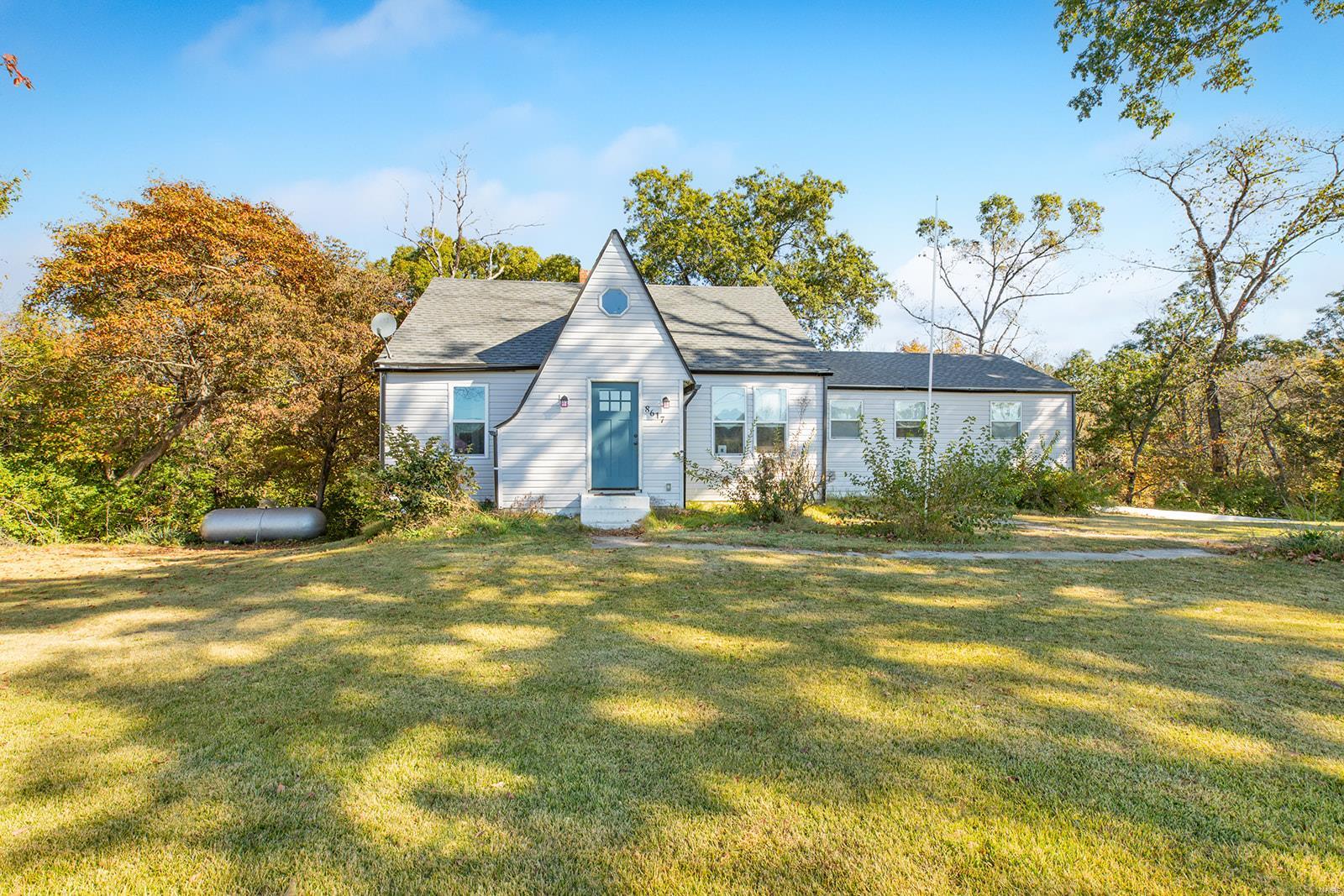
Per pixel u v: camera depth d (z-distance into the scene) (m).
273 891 2.25
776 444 15.66
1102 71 15.42
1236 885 2.27
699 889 2.24
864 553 9.23
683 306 18.12
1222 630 5.51
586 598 6.60
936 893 2.22
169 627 5.67
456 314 15.97
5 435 14.47
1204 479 21.84
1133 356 25.11
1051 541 10.64
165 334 14.17
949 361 21.06
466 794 2.88
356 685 4.22
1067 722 3.63
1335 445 20.61
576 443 12.66
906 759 3.18
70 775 3.05
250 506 18.72
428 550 9.24
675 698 3.98
